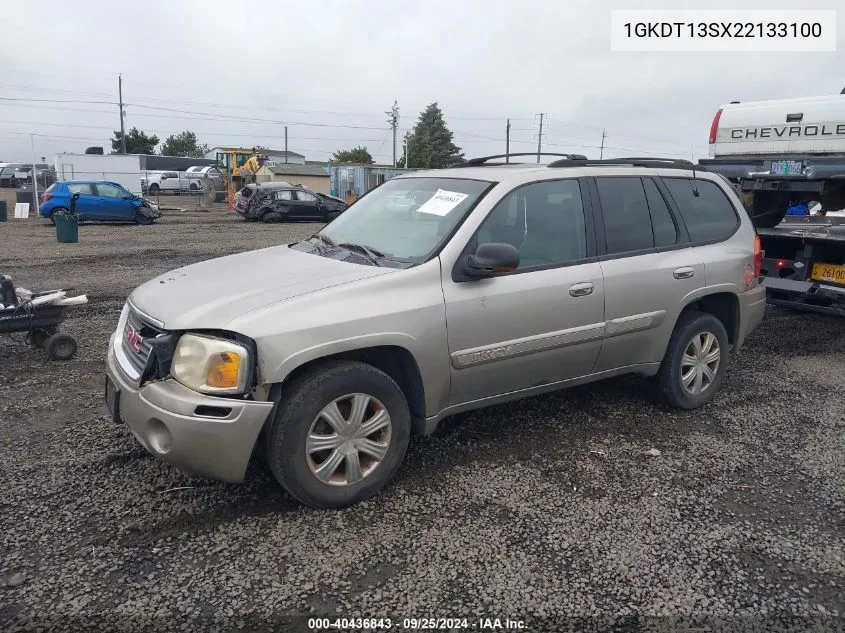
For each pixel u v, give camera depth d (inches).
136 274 462.0
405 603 114.3
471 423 188.4
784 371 246.4
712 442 180.9
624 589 119.2
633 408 202.8
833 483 159.5
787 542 134.6
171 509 140.6
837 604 116.6
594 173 183.2
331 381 136.0
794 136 312.8
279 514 139.6
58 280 432.1
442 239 155.5
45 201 908.0
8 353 252.7
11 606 110.9
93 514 138.2
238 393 127.6
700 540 134.5
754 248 216.2
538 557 127.6
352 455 141.5
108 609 111.0
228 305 135.1
